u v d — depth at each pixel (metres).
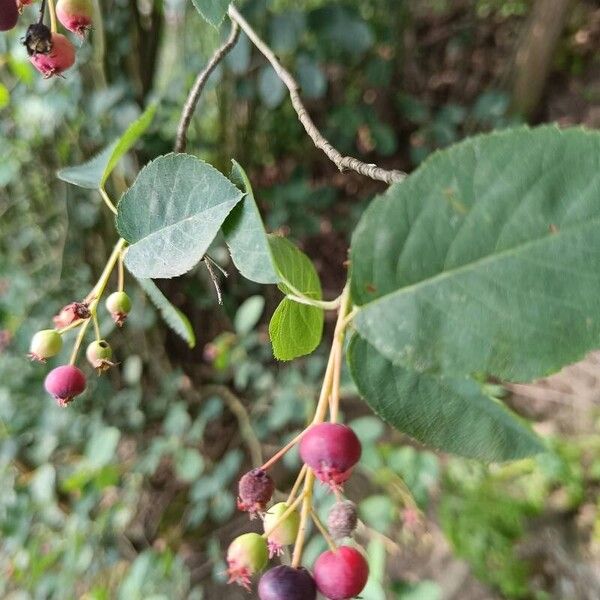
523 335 0.08
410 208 0.08
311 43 0.39
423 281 0.08
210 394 0.43
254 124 0.42
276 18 0.36
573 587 0.34
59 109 0.35
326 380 0.09
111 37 0.35
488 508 0.36
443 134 0.44
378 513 0.29
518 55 0.46
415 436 0.09
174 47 0.38
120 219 0.12
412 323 0.08
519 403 0.42
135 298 0.39
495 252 0.08
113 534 0.37
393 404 0.09
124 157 0.35
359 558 0.09
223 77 0.38
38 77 0.34
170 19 0.37
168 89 0.38
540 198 0.08
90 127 0.36
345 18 0.37
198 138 0.40
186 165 0.11
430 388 0.09
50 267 0.40
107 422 0.41
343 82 0.44
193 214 0.11
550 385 0.42
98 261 0.39
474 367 0.08
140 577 0.32
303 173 0.43
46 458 0.37
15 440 0.37
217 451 0.42
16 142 0.36
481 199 0.08
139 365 0.40
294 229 0.42
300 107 0.14
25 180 0.38
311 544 0.25
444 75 0.48
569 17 0.44
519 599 0.34
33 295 0.39
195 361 0.44
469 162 0.08
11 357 0.38
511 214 0.08
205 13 0.11
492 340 0.08
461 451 0.09
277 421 0.36
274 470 0.39
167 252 0.11
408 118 0.45
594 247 0.07
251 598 0.36
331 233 0.46
